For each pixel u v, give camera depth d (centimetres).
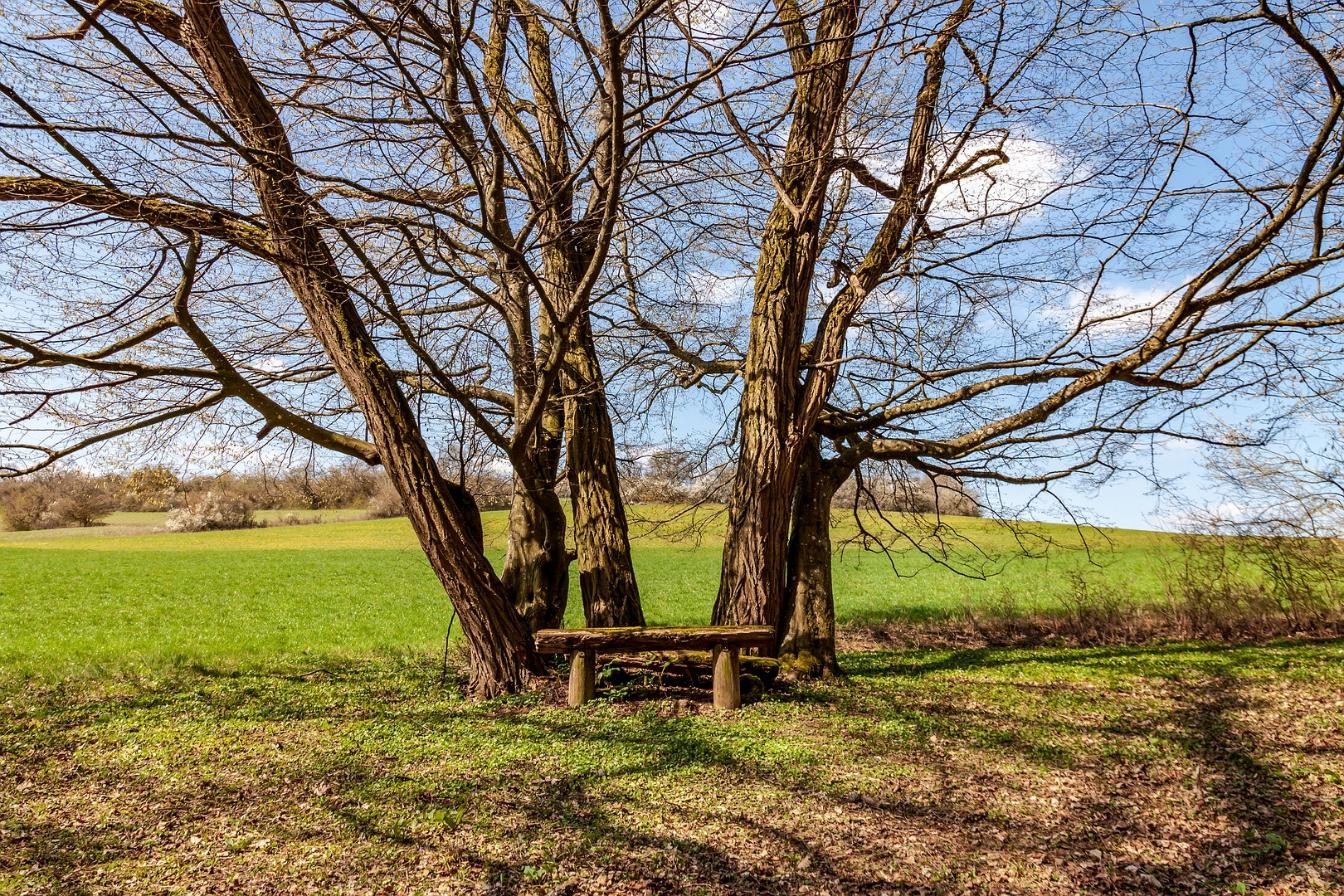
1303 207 853
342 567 3697
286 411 909
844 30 891
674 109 672
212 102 696
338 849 570
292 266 771
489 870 535
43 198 652
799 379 1056
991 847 561
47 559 3822
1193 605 1485
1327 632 1378
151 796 679
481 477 1095
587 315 1137
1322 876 498
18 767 756
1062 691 967
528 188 815
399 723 877
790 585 1099
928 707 898
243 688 1106
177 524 5838
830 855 553
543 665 1026
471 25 661
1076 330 916
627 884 517
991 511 1228
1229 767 684
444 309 918
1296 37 729
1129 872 522
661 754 745
